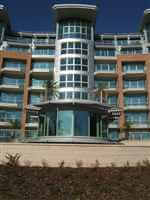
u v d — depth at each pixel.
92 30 61.00
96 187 15.19
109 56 61.00
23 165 19.17
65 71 56.09
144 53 60.50
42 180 15.91
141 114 57.12
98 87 53.50
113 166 19.09
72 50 57.72
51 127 30.97
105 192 14.61
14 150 19.73
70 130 29.92
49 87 52.19
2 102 57.50
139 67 60.38
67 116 30.45
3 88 57.66
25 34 67.81
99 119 32.16
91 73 57.34
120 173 17.28
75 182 15.77
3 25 64.31
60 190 14.73
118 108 33.69
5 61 60.38
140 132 52.12
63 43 58.72
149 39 63.78
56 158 19.56
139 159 19.81
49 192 14.48
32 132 51.72
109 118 36.53
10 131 52.12
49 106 31.52
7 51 60.03
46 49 62.53
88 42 59.38
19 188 14.85
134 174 17.12
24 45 63.50
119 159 19.75
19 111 57.41
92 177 16.55
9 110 57.28
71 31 59.41
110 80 60.50
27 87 58.12
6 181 15.59
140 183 15.74
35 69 59.06
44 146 19.81
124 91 57.50
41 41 65.44
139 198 13.95
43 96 55.19
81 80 55.50
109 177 16.59
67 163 19.44
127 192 14.64
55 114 31.06
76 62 56.72
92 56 59.16
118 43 65.94
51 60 61.25
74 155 19.67
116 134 54.50
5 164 18.56
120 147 20.02
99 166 19.42
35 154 19.62
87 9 58.78
